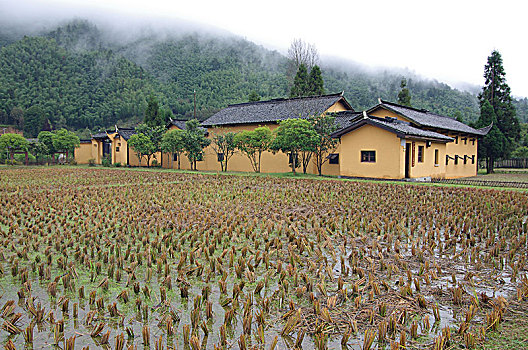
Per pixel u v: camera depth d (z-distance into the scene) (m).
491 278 5.26
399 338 3.68
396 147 18.69
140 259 5.80
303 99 28.62
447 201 11.32
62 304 4.33
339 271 5.52
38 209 10.20
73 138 39.84
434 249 6.66
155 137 32.78
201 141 28.31
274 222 8.62
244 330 3.75
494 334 3.72
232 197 12.34
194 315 3.86
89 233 7.21
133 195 12.77
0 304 4.39
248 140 23.91
